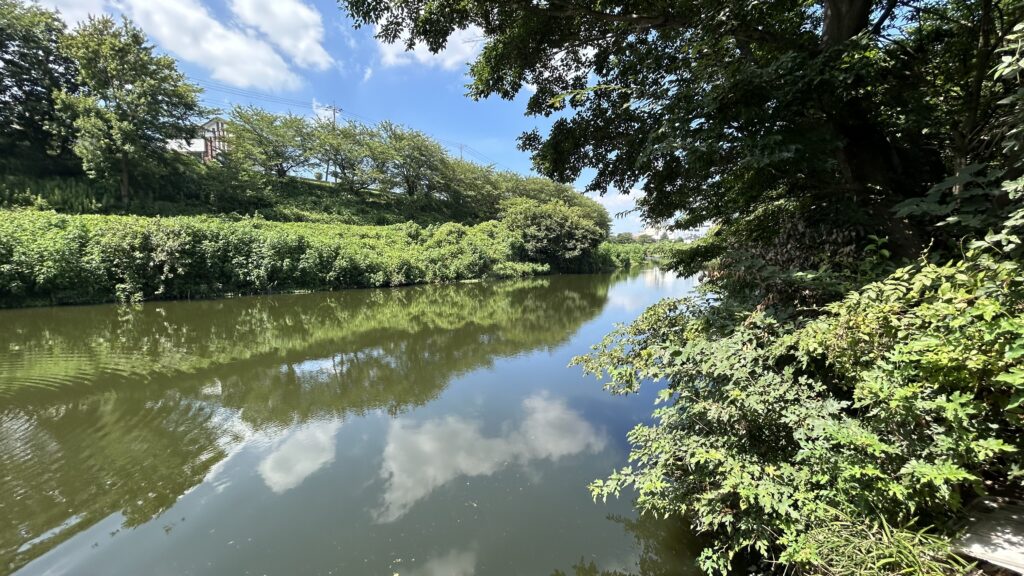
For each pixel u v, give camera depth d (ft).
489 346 30.91
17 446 15.20
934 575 5.20
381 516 11.41
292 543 10.39
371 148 122.11
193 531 10.84
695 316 10.91
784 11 12.11
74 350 27.35
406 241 86.79
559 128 16.24
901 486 5.76
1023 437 6.15
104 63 69.56
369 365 25.91
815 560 5.85
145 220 51.34
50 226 46.37
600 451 14.84
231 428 16.98
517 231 106.11
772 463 7.60
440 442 15.80
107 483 13.04
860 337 6.45
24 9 69.31
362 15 15.25
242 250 57.21
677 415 9.29
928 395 5.99
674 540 9.95
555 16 14.33
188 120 80.38
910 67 11.00
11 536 10.67
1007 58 6.23
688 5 11.79
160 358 26.05
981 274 5.75
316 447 15.48
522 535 10.56
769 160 8.68
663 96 11.20
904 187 10.69
